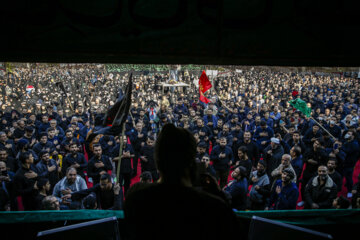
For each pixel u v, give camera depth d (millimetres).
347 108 13688
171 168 1182
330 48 1511
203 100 7836
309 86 25547
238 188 4668
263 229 2170
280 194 4445
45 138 6637
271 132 8117
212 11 1462
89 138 3994
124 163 6480
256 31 1488
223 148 6660
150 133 7762
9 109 16797
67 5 1386
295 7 1482
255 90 21875
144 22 1436
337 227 2564
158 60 1597
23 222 2424
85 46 1420
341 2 1473
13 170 5965
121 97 3988
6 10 1357
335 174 5262
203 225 1086
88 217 2535
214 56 1490
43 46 1402
